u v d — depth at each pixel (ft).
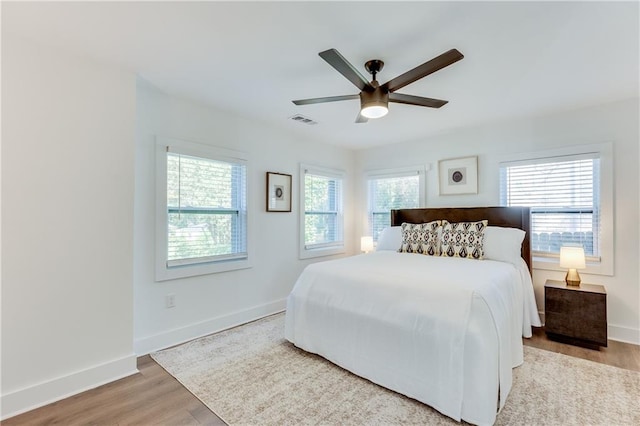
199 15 5.47
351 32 5.96
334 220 15.83
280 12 5.37
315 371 7.73
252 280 11.68
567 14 5.39
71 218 6.83
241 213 11.40
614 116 9.69
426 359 6.31
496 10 5.28
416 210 13.85
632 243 9.38
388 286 7.44
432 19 5.53
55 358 6.57
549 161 10.89
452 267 8.66
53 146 6.63
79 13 5.41
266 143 12.21
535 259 11.06
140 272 8.69
